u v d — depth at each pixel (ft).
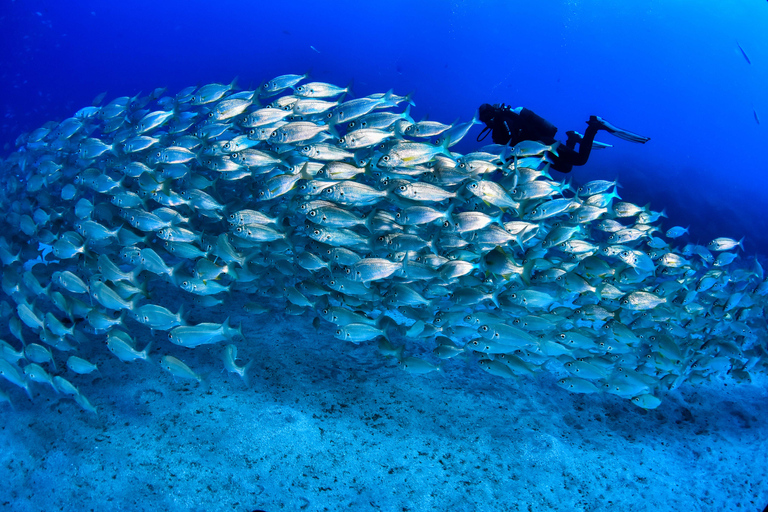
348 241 14.93
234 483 11.06
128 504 10.36
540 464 12.76
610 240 20.11
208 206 16.90
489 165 16.15
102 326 13.37
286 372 15.51
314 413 13.58
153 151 17.34
